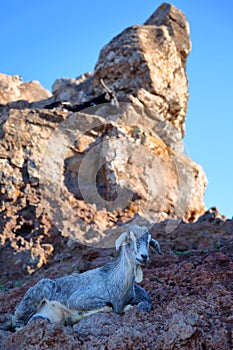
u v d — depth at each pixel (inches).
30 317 385.1
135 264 378.0
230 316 362.0
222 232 625.3
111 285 380.2
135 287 410.3
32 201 712.4
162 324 353.4
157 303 418.0
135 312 369.4
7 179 722.2
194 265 497.0
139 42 986.7
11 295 487.8
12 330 389.7
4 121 782.5
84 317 375.9
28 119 776.3
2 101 1066.1
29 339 335.6
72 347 330.6
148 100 925.2
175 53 1003.9
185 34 1064.2
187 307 375.6
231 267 473.4
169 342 323.9
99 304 374.3
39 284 385.4
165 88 962.7
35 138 762.8
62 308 378.0
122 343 330.0
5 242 675.4
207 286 440.5
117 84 960.3
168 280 465.4
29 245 667.4
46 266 643.5
